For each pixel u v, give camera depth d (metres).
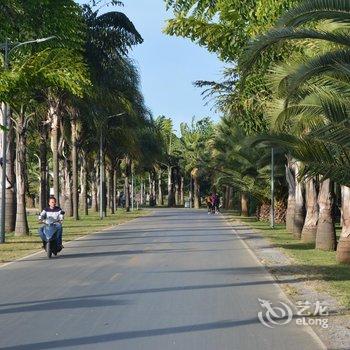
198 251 26.94
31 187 113.06
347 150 14.62
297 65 15.01
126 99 50.00
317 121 16.81
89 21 40.00
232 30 23.03
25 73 22.86
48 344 9.95
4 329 11.08
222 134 65.56
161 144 85.94
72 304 13.60
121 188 140.88
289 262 22.62
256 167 53.75
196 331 10.94
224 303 13.80
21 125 37.31
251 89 24.08
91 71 40.72
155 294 15.03
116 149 75.69
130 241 32.78
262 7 19.39
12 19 27.08
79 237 35.78
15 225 37.72
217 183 69.88
